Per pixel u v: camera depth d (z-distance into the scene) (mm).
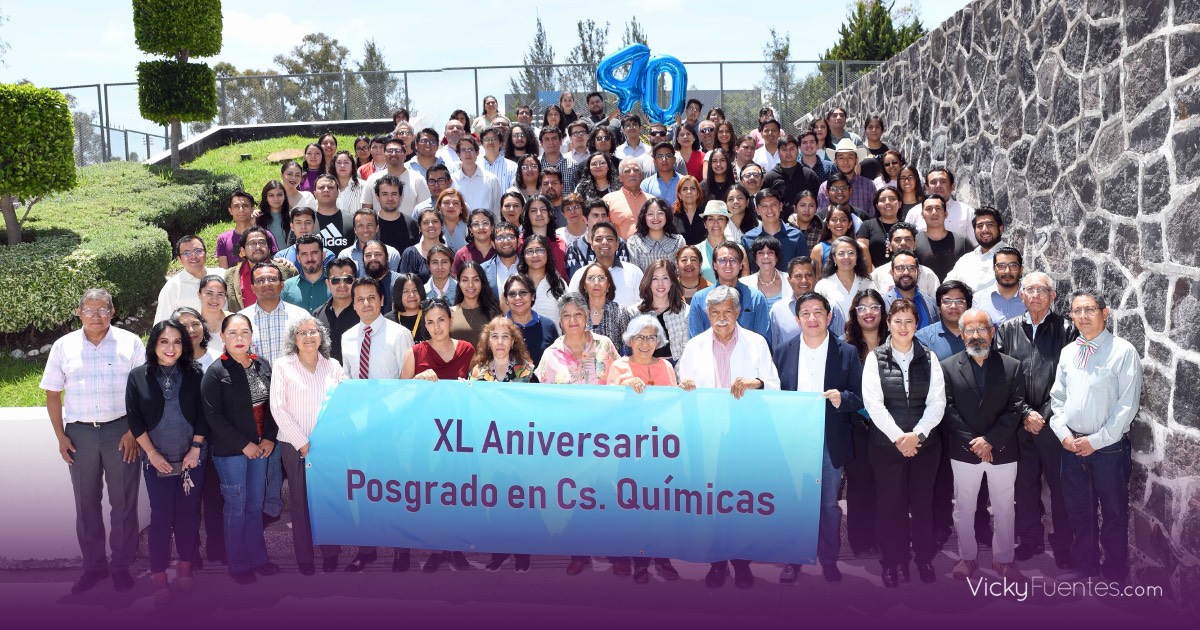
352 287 7000
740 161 11828
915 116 12789
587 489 6156
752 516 6023
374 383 6332
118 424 6441
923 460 6172
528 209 8773
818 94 22000
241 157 20016
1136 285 6445
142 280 10758
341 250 9539
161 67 17594
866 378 6207
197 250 8031
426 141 11125
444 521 6285
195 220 14852
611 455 6117
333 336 7320
